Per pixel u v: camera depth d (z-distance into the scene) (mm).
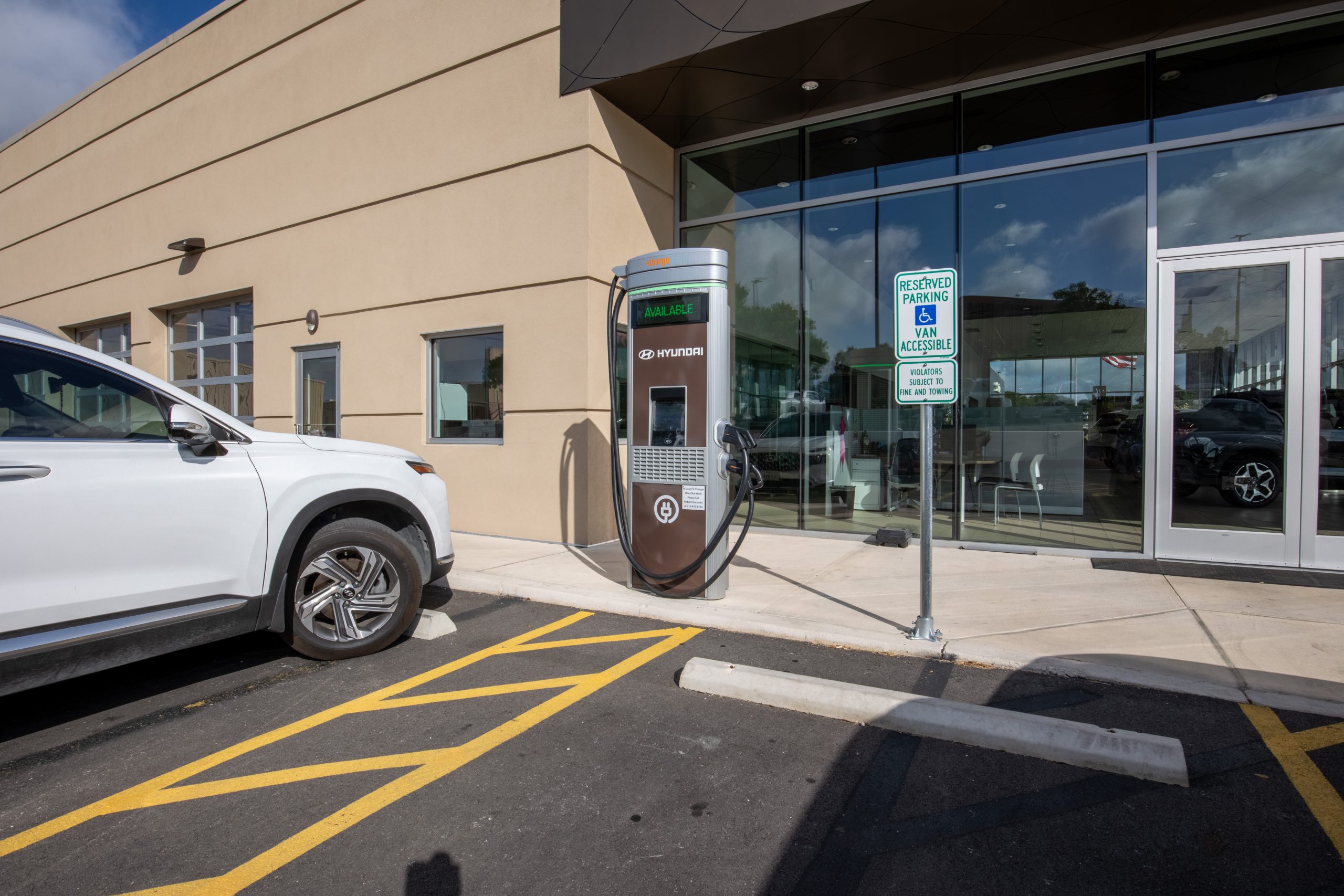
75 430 3230
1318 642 4055
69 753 3072
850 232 7598
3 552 2842
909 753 3008
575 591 5438
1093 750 2852
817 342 7820
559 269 7277
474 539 7832
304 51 9250
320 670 4023
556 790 2750
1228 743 3031
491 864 2301
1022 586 5402
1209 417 6055
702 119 7816
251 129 9883
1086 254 6527
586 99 7070
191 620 3422
